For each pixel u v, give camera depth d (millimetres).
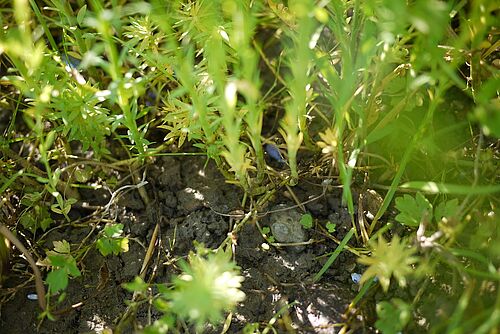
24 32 479
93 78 605
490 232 512
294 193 569
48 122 608
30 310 529
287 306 504
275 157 598
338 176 567
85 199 598
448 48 511
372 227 531
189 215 566
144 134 565
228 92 422
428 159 568
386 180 574
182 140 535
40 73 506
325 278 527
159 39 536
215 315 417
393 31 440
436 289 502
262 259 540
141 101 620
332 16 531
